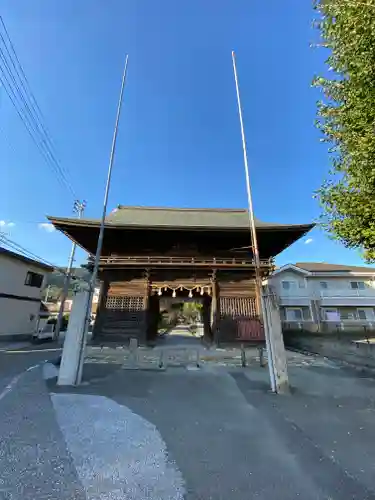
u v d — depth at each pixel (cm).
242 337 1672
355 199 767
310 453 394
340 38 693
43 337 2389
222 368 1027
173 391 712
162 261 1780
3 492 296
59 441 420
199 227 1719
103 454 384
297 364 1138
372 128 676
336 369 1029
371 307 3269
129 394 679
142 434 452
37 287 2714
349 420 523
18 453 380
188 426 488
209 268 1792
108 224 1686
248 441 431
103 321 1711
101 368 1001
